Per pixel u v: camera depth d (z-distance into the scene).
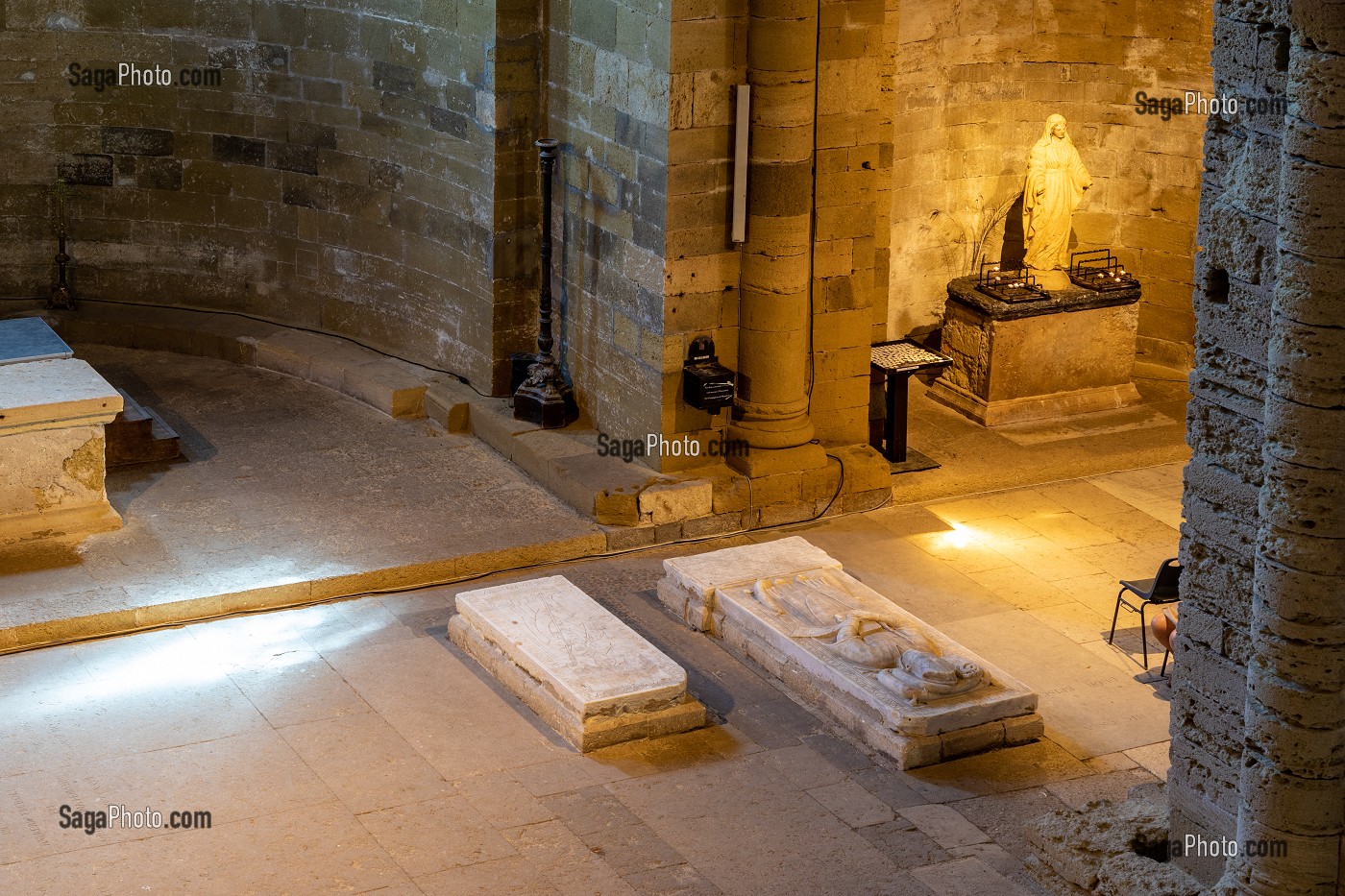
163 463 15.85
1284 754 9.01
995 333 17.06
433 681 12.69
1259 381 9.20
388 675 12.75
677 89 14.20
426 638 13.32
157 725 11.98
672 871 10.55
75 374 14.70
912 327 18.39
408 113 17.03
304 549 14.31
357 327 18.23
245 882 10.32
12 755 11.53
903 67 17.34
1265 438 8.89
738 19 14.24
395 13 16.84
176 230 18.80
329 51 17.53
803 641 12.74
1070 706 12.54
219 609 13.52
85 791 11.17
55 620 12.99
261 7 17.80
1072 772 11.73
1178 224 18.03
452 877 10.43
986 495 16.08
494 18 15.66
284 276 18.59
